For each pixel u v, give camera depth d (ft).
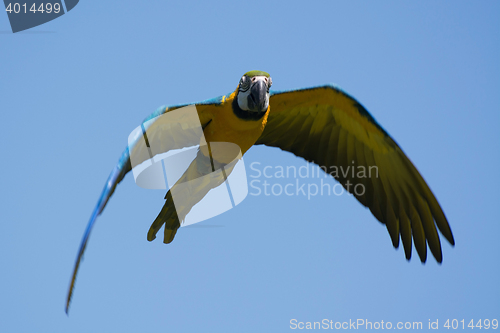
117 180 27.12
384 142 36.29
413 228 36.45
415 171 35.68
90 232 24.25
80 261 23.34
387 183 37.32
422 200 36.04
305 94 34.40
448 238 35.24
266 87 32.35
